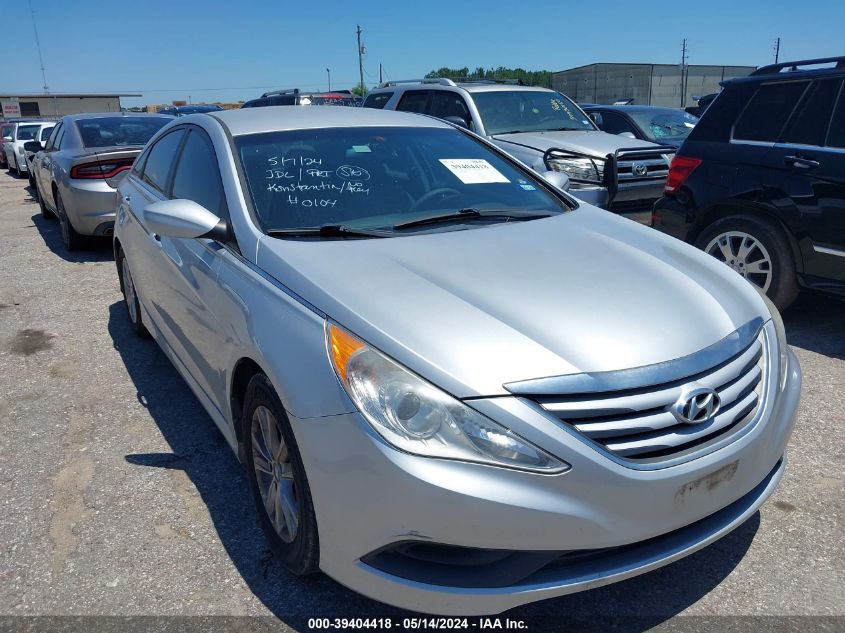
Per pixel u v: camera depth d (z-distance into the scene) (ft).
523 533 6.70
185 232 9.53
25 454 11.71
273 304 8.29
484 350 7.09
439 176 11.52
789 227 16.07
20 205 42.47
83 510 10.11
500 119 26.99
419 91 29.45
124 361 15.69
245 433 9.17
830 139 15.48
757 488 8.23
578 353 7.18
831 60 15.80
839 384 13.91
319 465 7.25
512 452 6.71
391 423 6.86
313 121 12.07
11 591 8.50
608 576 7.02
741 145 16.99
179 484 10.74
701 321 8.02
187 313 10.94
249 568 8.86
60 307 19.86
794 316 18.10
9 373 15.15
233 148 10.91
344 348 7.33
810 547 9.12
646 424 7.04
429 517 6.69
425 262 8.70
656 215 19.15
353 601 8.27
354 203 10.36
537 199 11.80
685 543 7.43
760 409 8.11
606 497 6.81
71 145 27.12
